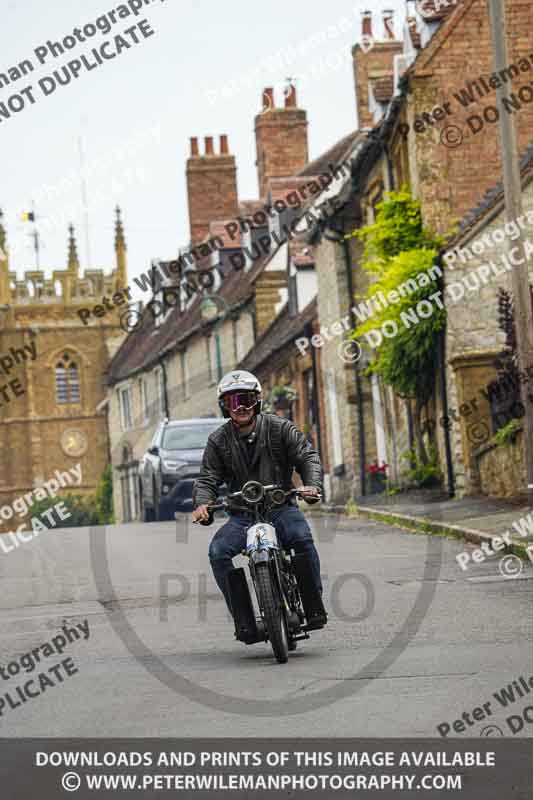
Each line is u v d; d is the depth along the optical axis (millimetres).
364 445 111625
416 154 91188
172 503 85062
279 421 31438
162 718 24141
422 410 93625
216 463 31688
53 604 45344
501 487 75188
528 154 82562
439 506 75125
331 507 89188
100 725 23844
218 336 145250
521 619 34781
